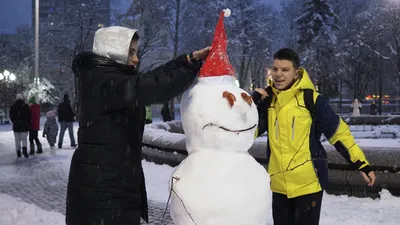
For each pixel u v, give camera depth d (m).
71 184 2.82
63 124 17.12
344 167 7.00
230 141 2.71
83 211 2.74
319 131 3.58
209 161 2.70
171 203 2.81
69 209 2.83
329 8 39.00
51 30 41.59
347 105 53.50
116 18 41.53
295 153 3.49
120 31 2.85
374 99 58.06
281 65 3.57
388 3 42.12
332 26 39.41
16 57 63.38
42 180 10.25
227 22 43.19
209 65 2.84
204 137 2.73
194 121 2.75
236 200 2.61
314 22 38.47
